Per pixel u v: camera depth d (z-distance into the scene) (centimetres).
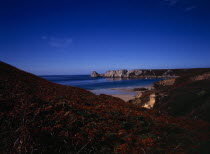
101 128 791
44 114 805
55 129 690
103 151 623
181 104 1958
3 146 534
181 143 751
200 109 1672
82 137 676
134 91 6444
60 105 955
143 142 713
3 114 707
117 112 1080
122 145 662
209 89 2172
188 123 1205
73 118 813
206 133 940
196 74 3700
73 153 584
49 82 1956
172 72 19212
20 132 589
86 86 8712
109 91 6456
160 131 902
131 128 880
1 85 1104
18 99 910
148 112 1395
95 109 1084
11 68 1808
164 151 660
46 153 562
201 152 664
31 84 1426
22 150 513
